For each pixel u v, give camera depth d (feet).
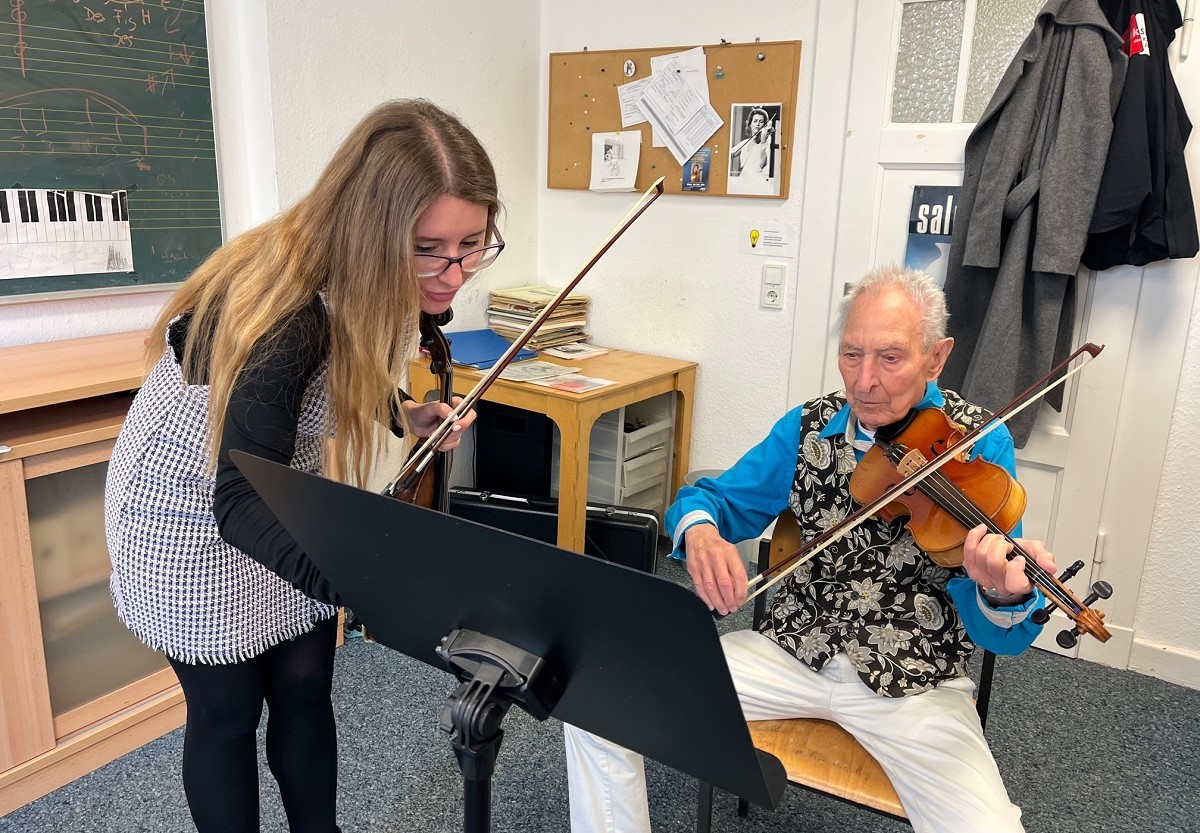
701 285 9.28
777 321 8.87
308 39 7.68
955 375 7.59
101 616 6.13
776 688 4.65
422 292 3.79
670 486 9.82
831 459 4.76
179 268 7.43
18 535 5.44
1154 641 7.66
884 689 4.39
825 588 4.76
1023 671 7.64
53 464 5.54
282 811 5.73
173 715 6.61
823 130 8.18
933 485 4.30
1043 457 7.72
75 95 6.54
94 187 6.75
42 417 5.89
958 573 4.49
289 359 3.38
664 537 9.87
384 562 3.01
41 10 6.26
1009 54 7.22
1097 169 6.58
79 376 5.71
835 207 8.26
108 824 5.64
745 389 9.21
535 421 9.31
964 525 4.22
